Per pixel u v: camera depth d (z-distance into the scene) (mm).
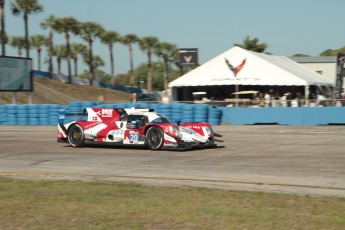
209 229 9516
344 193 13023
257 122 44281
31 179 16203
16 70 60531
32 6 113938
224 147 25016
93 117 25922
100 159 21062
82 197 12797
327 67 99750
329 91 69688
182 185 14570
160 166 18641
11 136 34344
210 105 44875
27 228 9828
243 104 46281
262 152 22516
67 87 117812
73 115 26703
